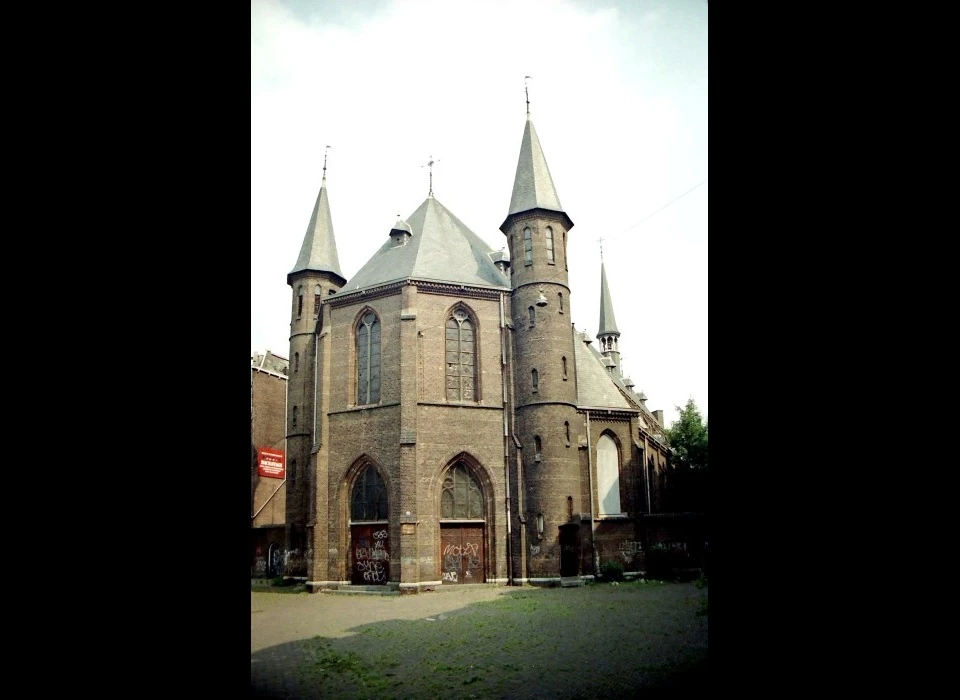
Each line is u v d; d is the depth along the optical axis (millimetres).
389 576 30422
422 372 32094
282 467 45062
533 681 12641
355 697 11953
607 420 38188
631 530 34969
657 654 14562
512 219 35250
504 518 31891
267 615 23719
